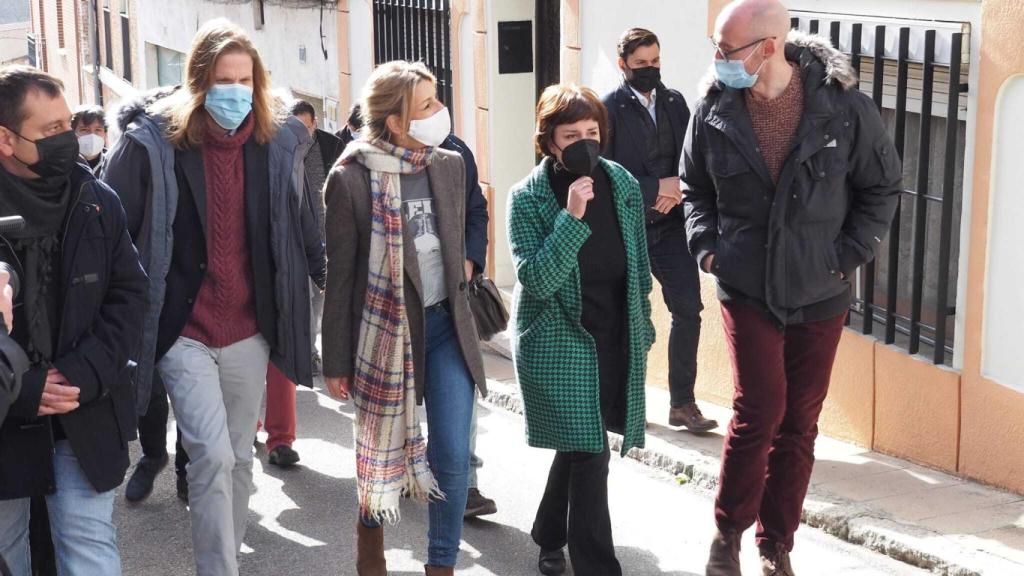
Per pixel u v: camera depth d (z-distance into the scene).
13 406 3.80
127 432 4.10
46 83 3.83
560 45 9.62
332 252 4.82
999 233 5.80
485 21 10.16
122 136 4.90
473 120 10.62
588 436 4.86
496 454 7.08
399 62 4.85
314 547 5.82
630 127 6.78
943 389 6.15
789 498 4.96
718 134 4.75
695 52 7.72
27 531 4.18
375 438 4.84
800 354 4.87
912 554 5.27
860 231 4.72
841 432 6.82
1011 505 5.68
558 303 4.91
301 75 15.20
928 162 6.20
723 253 4.79
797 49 4.70
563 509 5.27
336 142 7.80
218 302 4.93
